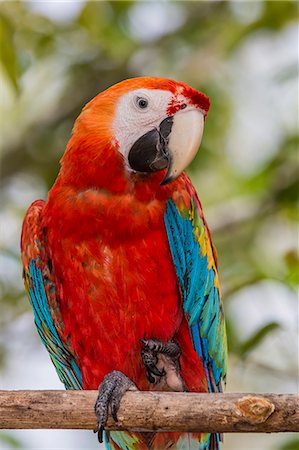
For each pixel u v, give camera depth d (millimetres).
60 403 7664
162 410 7570
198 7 16500
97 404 7715
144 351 9195
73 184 9109
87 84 16219
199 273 9547
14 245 14938
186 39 16359
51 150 16109
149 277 9078
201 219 9773
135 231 9008
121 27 15758
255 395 7348
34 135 16156
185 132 9188
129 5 15797
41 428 7621
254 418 7266
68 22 15500
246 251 15367
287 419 7246
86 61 15836
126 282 9055
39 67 16328
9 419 7570
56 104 16312
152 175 9102
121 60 16000
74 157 9133
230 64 16906
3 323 13992
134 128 9172
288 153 15352
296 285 12125
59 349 9922
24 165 16141
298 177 15125
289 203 15086
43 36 15055
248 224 15484
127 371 9305
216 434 9703
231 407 7367
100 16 15703
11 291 13992
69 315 9336
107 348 9234
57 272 9312
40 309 9781
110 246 9031
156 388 9367
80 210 9016
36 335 14328
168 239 9211
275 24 15555
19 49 14680
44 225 9398
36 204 9781
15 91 13805
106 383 8367
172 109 9219
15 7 14828
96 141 9062
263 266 13148
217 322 9750
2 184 16047
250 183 15500
